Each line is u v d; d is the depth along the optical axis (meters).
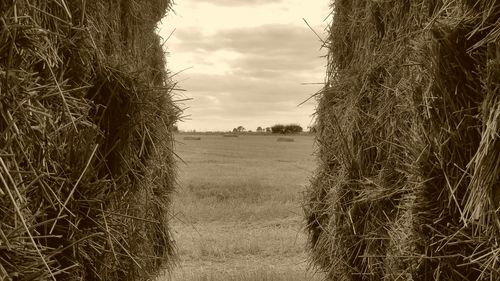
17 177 2.64
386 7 4.51
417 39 3.71
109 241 3.42
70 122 3.21
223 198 17.02
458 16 3.26
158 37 5.96
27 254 2.60
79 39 3.46
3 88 2.55
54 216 3.17
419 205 3.46
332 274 5.32
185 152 44.22
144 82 3.85
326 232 5.50
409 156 3.70
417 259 3.55
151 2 5.61
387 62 4.47
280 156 40.53
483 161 2.91
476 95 3.16
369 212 4.56
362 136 4.71
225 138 85.88
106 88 3.70
